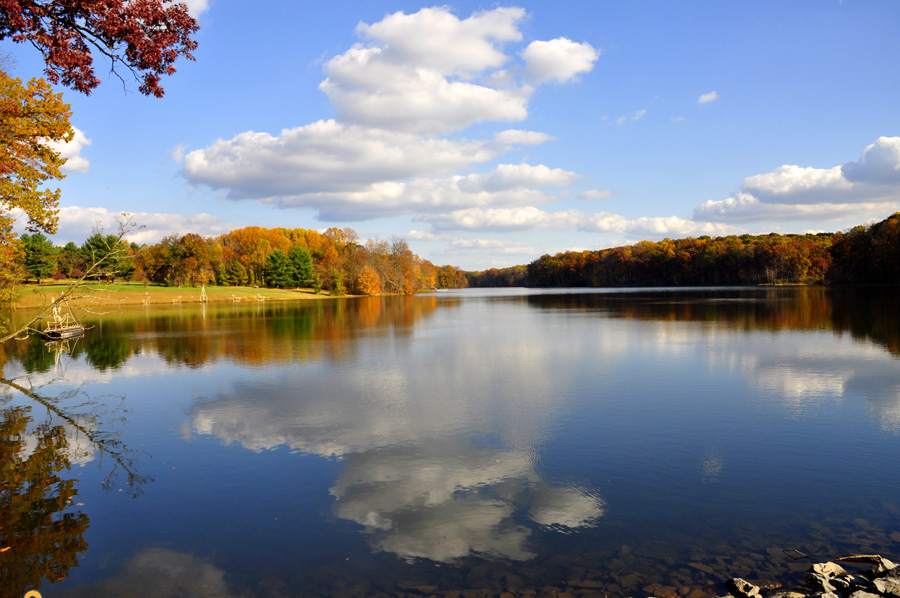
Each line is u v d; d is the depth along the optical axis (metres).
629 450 13.03
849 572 7.40
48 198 18.94
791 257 150.00
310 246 181.75
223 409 17.88
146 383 22.62
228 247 169.12
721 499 10.10
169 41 10.84
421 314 67.50
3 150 17.00
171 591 7.42
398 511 9.83
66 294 20.59
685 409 16.88
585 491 10.59
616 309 68.19
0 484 11.46
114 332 45.56
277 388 21.14
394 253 154.12
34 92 17.52
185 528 9.33
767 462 12.05
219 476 11.77
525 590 7.21
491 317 60.06
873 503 9.80
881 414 15.91
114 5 10.12
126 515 9.88
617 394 19.14
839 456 12.39
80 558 8.37
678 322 46.84
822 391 18.97
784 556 7.98
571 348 31.59
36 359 30.20
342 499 10.43
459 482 11.20
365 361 27.86
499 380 22.08
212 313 71.69
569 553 8.20
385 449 13.41
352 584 7.49
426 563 8.02
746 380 21.09
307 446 13.77
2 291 25.36
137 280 127.50
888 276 112.19
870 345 29.72
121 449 13.78
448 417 16.34
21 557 8.40
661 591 7.10
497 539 8.71
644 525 9.09
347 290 146.25
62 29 10.43
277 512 9.90
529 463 12.24
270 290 136.50
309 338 39.50
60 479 11.71
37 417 17.11
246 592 7.35
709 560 7.90
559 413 16.62
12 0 9.34
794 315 50.44
